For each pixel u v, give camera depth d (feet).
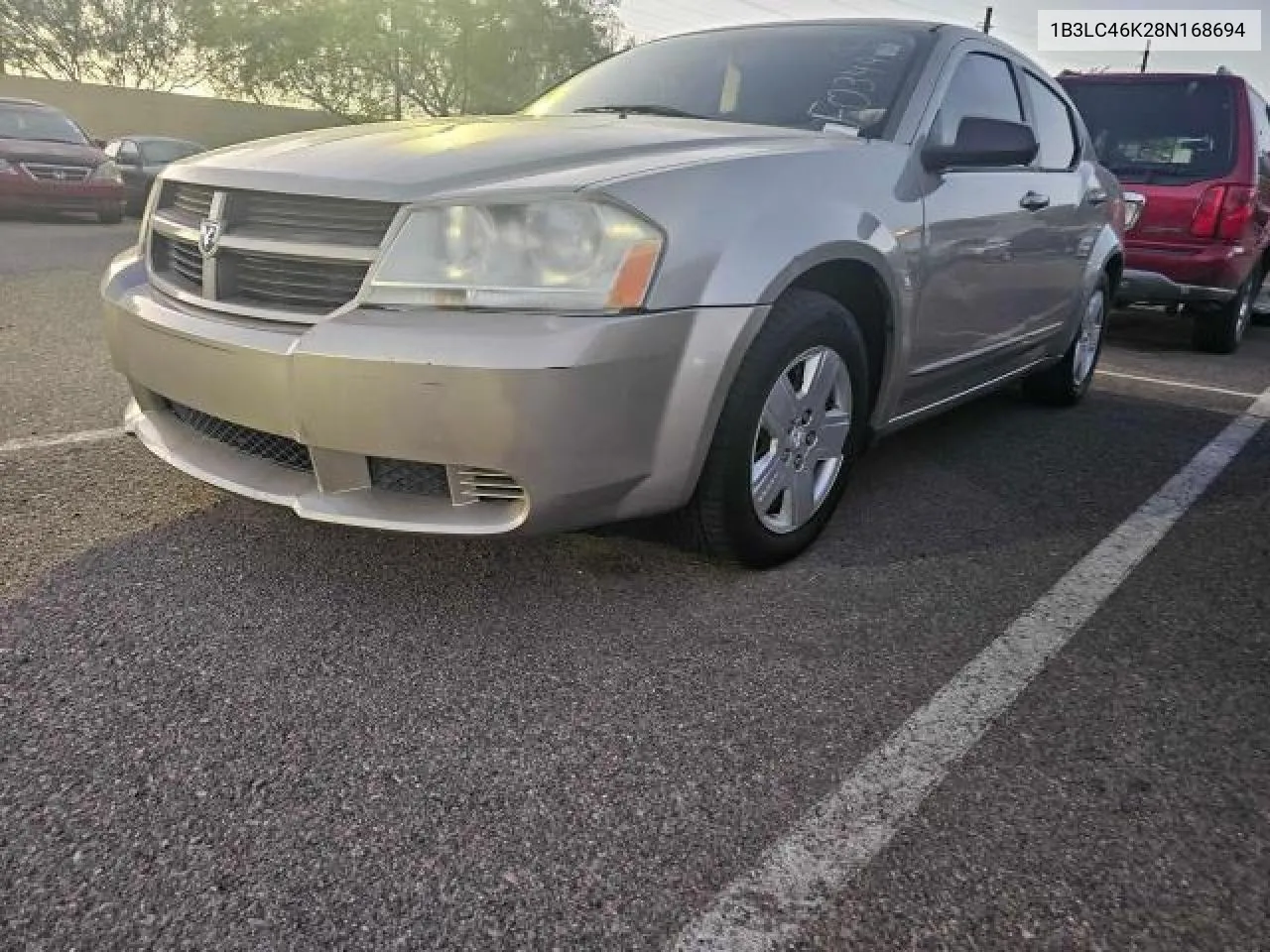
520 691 6.69
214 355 7.34
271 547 8.57
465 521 7.02
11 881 4.85
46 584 7.73
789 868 5.21
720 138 8.63
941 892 5.08
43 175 38.91
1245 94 20.51
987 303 11.21
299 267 7.27
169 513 9.18
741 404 7.77
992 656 7.47
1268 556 9.71
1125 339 23.80
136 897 4.80
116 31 92.27
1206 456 13.19
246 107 94.68
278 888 4.91
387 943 4.62
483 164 7.38
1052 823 5.63
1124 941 4.82
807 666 7.20
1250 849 5.48
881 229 8.85
